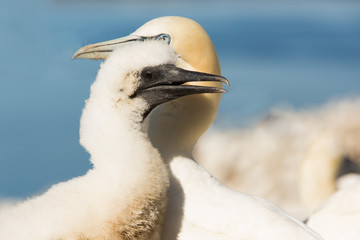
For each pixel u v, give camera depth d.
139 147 7.59
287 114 28.16
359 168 18.89
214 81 8.77
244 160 23.95
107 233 7.39
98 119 7.64
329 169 18.53
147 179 7.50
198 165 8.73
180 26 9.15
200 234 8.08
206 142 25.61
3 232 7.38
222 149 24.55
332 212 10.98
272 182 22.73
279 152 23.94
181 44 9.09
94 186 7.52
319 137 19.61
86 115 7.73
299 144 24.36
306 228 8.27
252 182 23.02
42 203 7.58
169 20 9.23
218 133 27.12
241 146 24.67
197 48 9.10
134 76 7.76
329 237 10.62
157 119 8.88
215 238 8.01
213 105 9.04
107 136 7.57
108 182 7.47
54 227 7.30
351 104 30.22
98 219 7.38
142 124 7.90
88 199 7.46
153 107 7.97
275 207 8.46
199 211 8.20
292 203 21.25
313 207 18.64
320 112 30.12
